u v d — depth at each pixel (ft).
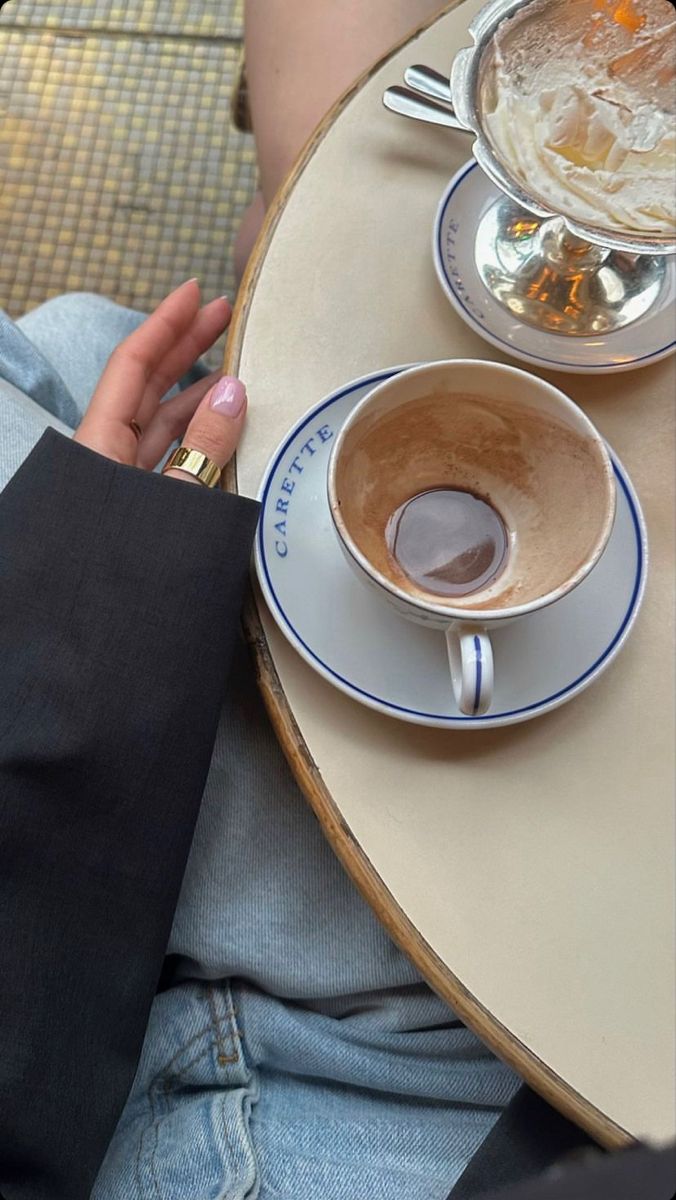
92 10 4.73
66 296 3.06
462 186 2.01
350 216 2.00
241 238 3.28
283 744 1.67
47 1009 1.58
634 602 1.73
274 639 1.73
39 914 1.59
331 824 1.61
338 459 1.57
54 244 4.48
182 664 1.66
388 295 1.95
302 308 1.93
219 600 1.69
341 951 1.96
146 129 4.62
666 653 1.75
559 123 1.79
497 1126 1.71
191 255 4.46
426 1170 1.85
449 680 1.69
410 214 2.01
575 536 1.64
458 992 1.53
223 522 1.71
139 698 1.64
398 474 1.78
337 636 1.71
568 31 1.79
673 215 1.77
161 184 4.55
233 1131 1.82
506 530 1.78
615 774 1.67
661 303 1.96
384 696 1.67
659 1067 1.52
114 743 1.62
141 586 1.67
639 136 1.78
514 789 1.65
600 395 1.90
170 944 1.92
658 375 1.92
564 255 1.95
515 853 1.61
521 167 1.77
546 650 1.70
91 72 4.69
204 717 1.69
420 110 2.03
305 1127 1.90
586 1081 1.50
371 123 2.07
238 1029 1.95
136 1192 1.78
